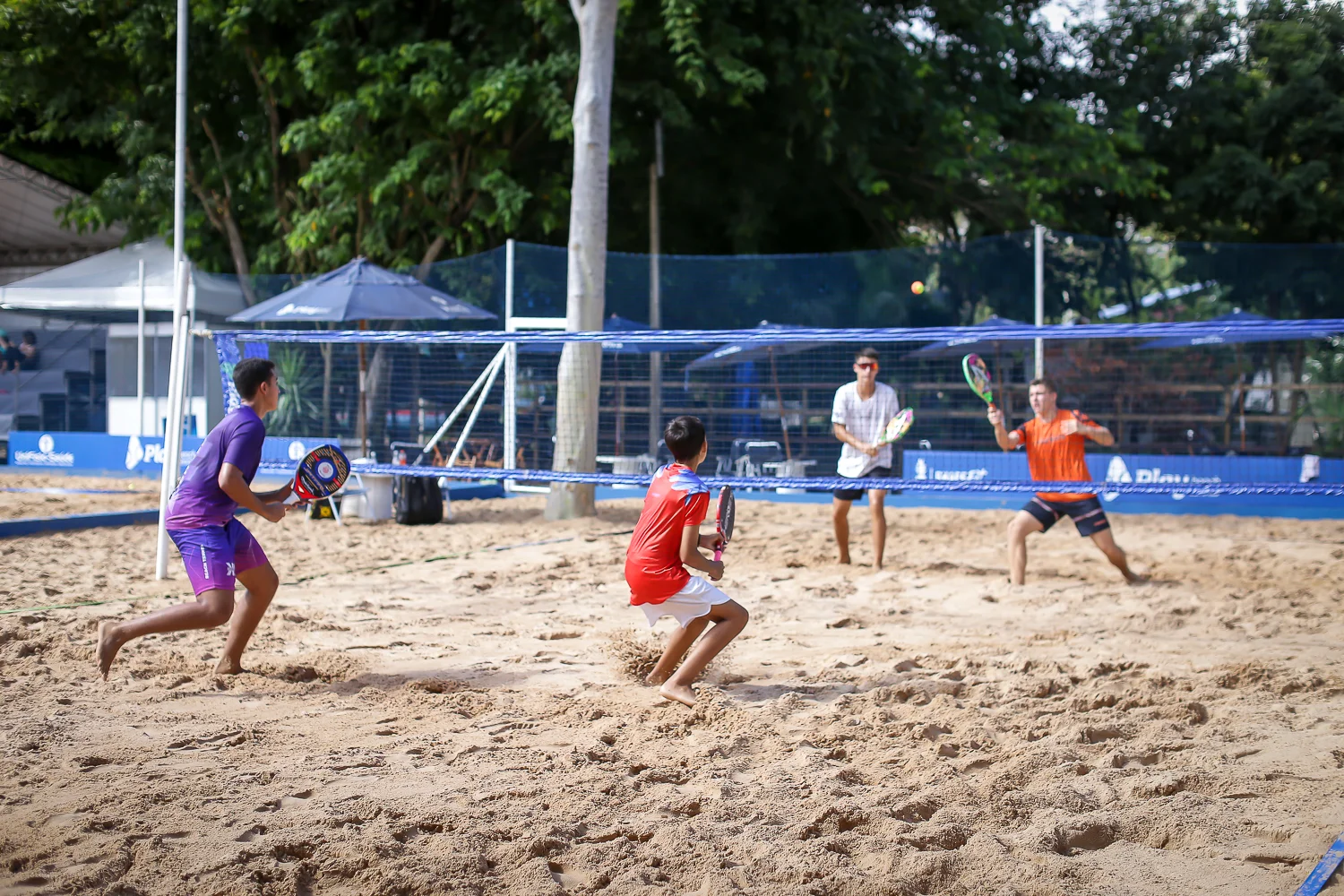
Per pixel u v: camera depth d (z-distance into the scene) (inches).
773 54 708.7
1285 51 913.5
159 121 780.0
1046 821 143.1
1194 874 128.4
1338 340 589.9
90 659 229.0
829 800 148.9
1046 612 296.0
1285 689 210.8
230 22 675.4
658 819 142.6
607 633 262.7
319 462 216.4
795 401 569.6
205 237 799.7
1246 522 518.3
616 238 798.5
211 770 160.1
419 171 705.0
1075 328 318.7
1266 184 879.1
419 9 735.7
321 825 138.1
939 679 219.1
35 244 951.6
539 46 697.6
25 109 842.2
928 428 583.2
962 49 819.4
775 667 231.6
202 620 204.5
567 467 510.0
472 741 176.2
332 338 355.3
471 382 583.5
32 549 390.6
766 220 811.4
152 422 674.2
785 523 509.4
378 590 319.3
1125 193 788.6
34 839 133.2
